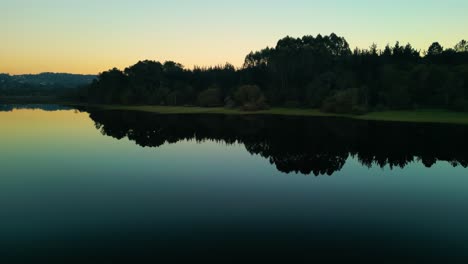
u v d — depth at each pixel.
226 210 28.22
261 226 24.91
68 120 105.31
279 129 82.12
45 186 35.03
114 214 27.14
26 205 29.12
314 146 59.78
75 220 25.77
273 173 41.12
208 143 63.94
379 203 30.11
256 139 68.31
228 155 52.59
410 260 19.95
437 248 21.42
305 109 137.50
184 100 180.75
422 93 129.75
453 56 166.00
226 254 20.55
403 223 25.50
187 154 53.34
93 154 52.72
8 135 72.12
